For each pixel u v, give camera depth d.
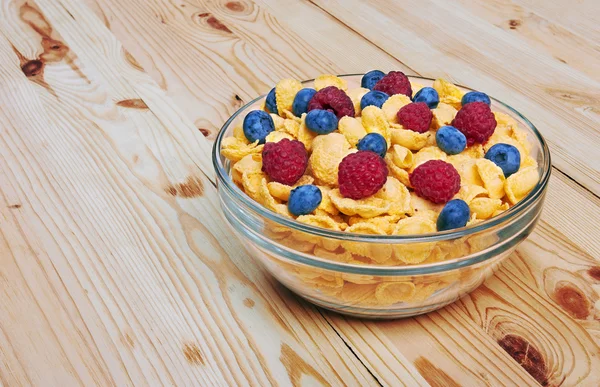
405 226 0.57
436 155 0.61
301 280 0.58
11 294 0.64
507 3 0.96
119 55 0.89
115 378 0.59
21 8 0.97
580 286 0.64
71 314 0.63
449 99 0.67
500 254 0.58
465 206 0.57
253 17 0.94
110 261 0.66
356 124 0.62
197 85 0.84
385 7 0.96
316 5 0.97
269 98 0.67
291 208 0.58
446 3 0.96
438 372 0.58
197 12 0.96
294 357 0.60
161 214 0.70
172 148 0.77
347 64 0.86
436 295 0.58
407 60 0.87
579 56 0.87
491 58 0.87
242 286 0.64
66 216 0.70
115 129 0.79
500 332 0.61
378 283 0.57
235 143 0.63
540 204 0.59
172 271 0.65
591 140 0.76
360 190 0.58
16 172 0.75
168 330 0.61
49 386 0.59
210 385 0.58
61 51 0.90
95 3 0.98
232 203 0.59
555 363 0.59
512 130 0.64
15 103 0.83
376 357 0.59
